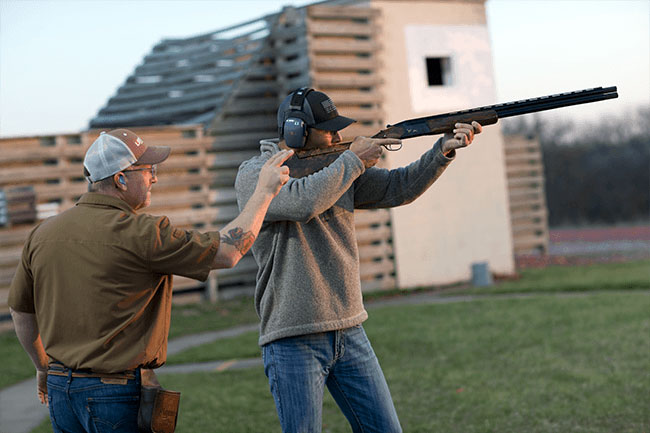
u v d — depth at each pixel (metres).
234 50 14.09
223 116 12.95
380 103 13.48
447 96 14.12
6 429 5.76
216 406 5.83
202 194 12.67
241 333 9.90
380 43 13.56
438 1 14.16
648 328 7.46
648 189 30.19
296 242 3.07
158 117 14.70
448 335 8.09
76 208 2.79
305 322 3.04
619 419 4.78
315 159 3.23
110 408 2.66
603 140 33.50
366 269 13.24
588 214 31.17
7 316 11.06
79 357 2.65
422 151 13.51
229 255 2.68
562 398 5.34
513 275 14.09
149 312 2.75
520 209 18.48
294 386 3.04
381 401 3.17
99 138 2.81
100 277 2.65
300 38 13.05
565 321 8.34
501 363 6.62
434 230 13.82
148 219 2.71
